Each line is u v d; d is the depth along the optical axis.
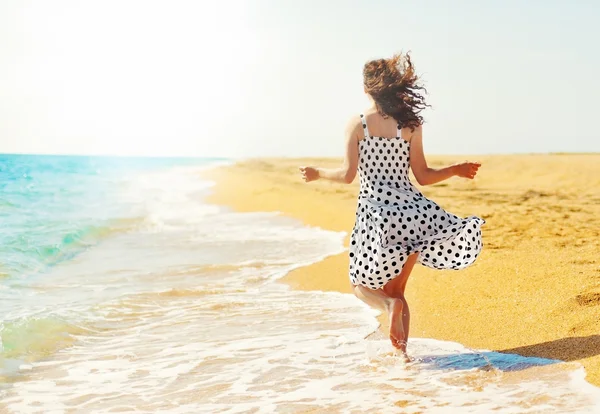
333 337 3.92
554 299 4.17
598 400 2.64
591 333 3.48
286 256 7.20
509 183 16.42
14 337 3.82
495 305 4.28
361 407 2.72
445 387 2.92
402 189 3.38
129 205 14.22
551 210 9.79
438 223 3.29
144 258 7.21
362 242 3.33
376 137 3.41
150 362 3.50
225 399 2.90
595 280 4.45
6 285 5.55
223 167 41.69
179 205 14.49
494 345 3.52
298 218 11.11
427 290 4.91
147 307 4.86
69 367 3.43
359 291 3.40
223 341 3.90
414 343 3.67
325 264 6.59
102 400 2.93
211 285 5.66
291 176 26.23
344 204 12.59
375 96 3.43
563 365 3.09
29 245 7.48
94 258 7.22
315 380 3.12
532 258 5.57
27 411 2.80
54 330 4.07
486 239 6.86
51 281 5.84
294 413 2.69
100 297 5.16
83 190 18.44
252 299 5.08
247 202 14.49
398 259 3.17
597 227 7.54
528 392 2.78
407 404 2.73
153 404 2.87
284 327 4.20
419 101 3.44
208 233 9.42
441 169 3.50
